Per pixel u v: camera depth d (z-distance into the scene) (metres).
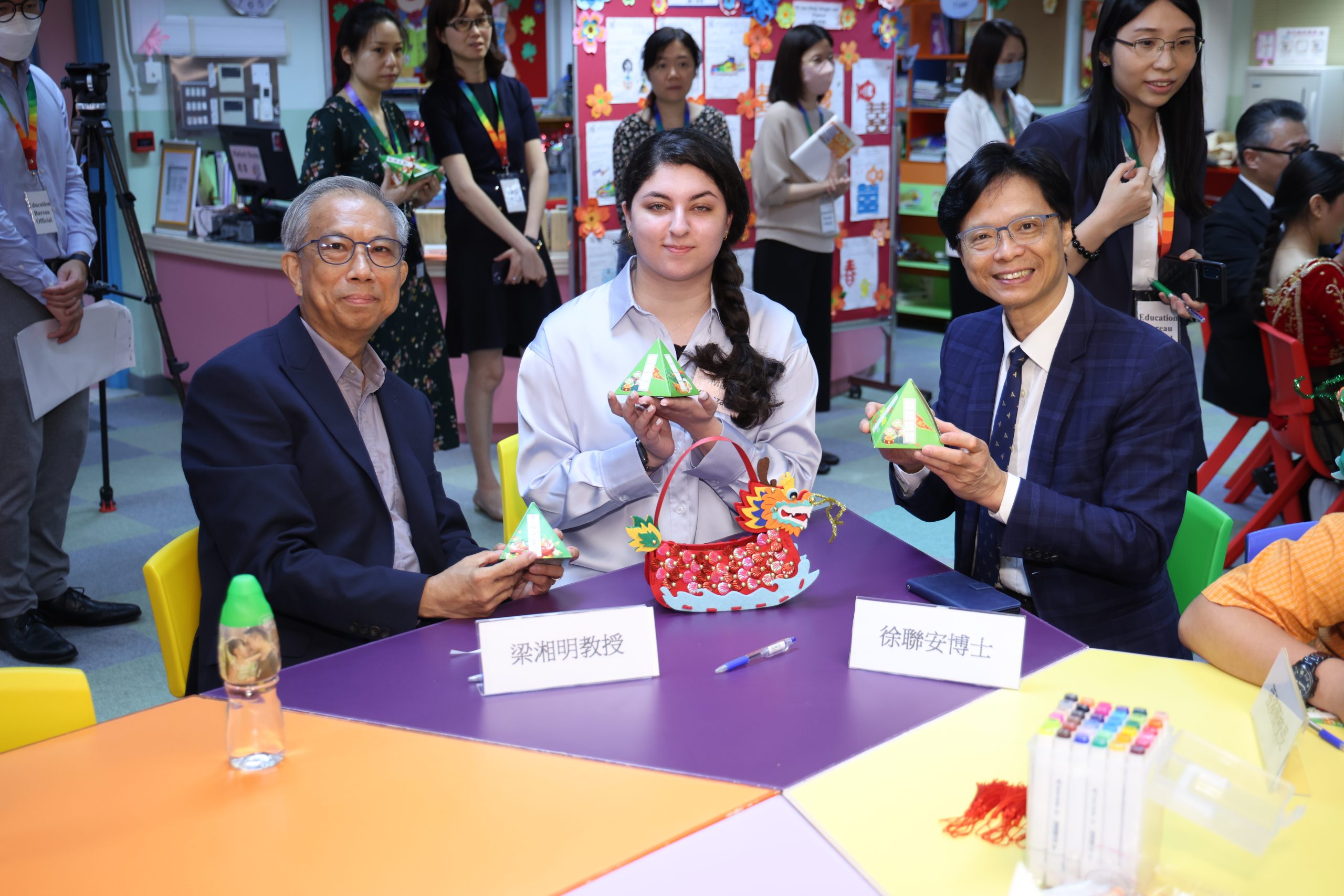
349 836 1.11
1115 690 1.41
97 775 1.24
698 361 1.92
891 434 1.66
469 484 4.64
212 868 1.06
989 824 1.12
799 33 4.71
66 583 3.43
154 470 4.83
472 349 4.09
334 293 1.83
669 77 4.25
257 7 5.98
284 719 1.36
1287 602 1.44
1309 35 7.01
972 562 2.00
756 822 1.13
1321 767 1.23
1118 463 1.79
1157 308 2.57
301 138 6.33
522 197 4.10
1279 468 3.74
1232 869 1.05
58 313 3.08
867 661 1.47
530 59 7.10
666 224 1.83
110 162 3.96
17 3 2.90
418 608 1.65
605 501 1.85
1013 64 5.10
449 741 1.30
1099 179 2.47
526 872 1.05
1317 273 3.38
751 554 1.66
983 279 1.79
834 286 5.57
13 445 3.03
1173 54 2.35
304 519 1.76
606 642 1.45
